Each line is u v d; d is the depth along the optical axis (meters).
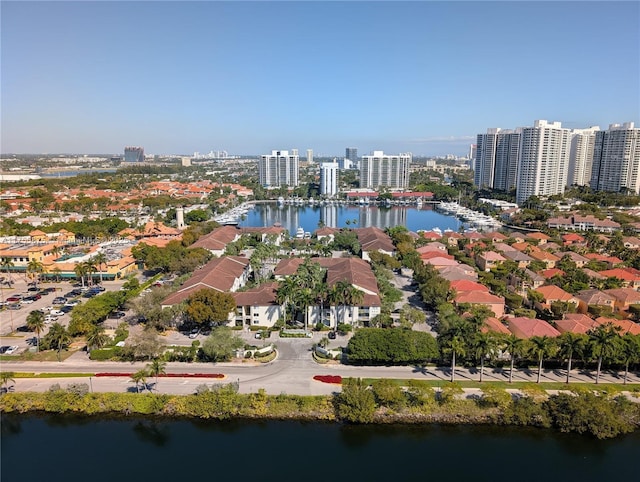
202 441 105.06
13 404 113.62
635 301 169.62
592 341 120.69
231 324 160.25
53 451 101.62
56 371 129.25
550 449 103.38
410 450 102.69
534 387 116.25
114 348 138.50
